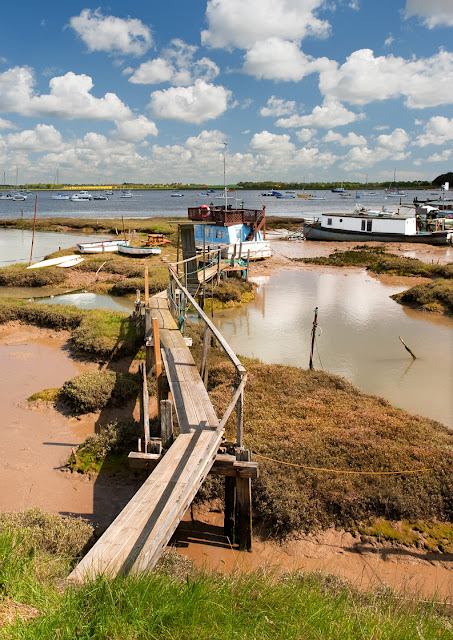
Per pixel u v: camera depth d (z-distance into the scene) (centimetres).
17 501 862
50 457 1013
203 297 2266
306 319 2205
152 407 1241
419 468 923
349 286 2956
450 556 763
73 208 11738
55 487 907
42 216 8900
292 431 1052
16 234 5762
